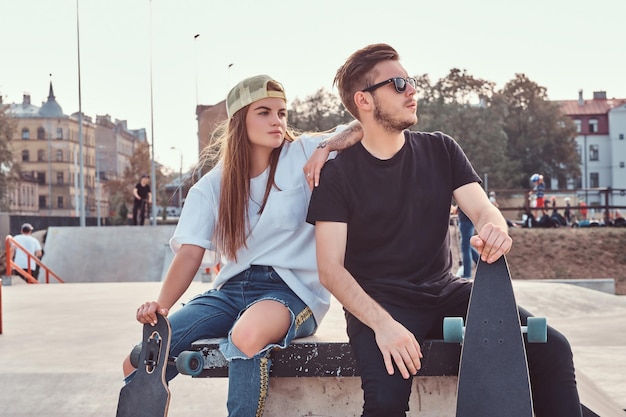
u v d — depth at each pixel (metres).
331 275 2.40
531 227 27.17
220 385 4.49
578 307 9.05
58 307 8.99
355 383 2.71
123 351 5.72
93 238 20.44
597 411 2.72
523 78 71.31
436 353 2.43
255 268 2.82
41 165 104.50
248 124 2.81
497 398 2.12
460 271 10.84
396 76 2.46
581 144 93.69
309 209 2.52
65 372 4.75
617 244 25.09
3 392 4.35
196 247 2.82
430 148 2.60
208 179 2.90
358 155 2.53
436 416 2.69
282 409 2.74
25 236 16.61
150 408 2.39
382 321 2.27
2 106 62.31
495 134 60.78
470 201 2.56
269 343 2.51
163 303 2.76
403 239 2.50
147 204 26.48
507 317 2.17
